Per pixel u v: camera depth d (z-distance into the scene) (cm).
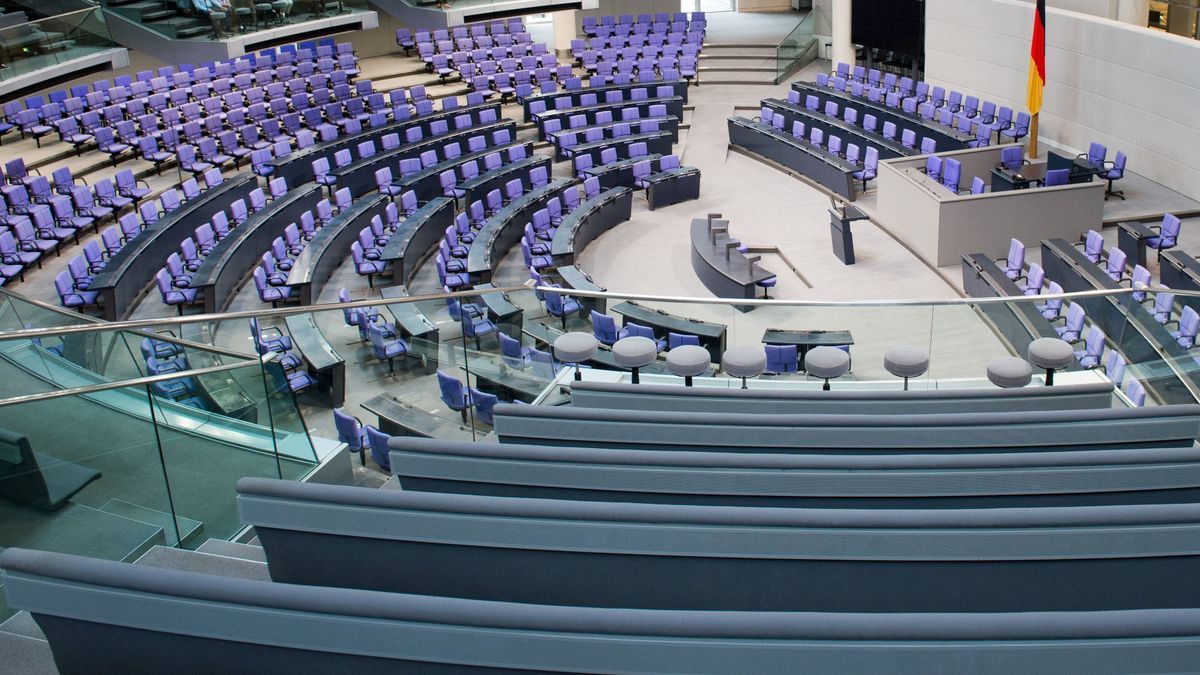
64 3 2386
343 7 2678
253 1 2480
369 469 754
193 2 2416
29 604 347
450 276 1659
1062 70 2097
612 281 1770
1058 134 2148
